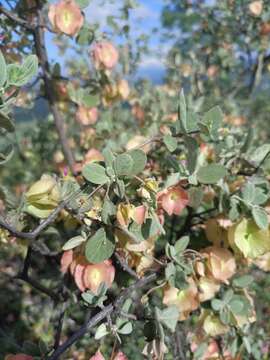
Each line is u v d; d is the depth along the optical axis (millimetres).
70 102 377
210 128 214
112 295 255
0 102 175
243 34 658
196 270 230
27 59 179
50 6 276
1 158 184
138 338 342
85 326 196
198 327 258
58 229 271
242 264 269
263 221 217
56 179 220
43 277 369
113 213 193
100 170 191
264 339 375
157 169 276
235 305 245
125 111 537
